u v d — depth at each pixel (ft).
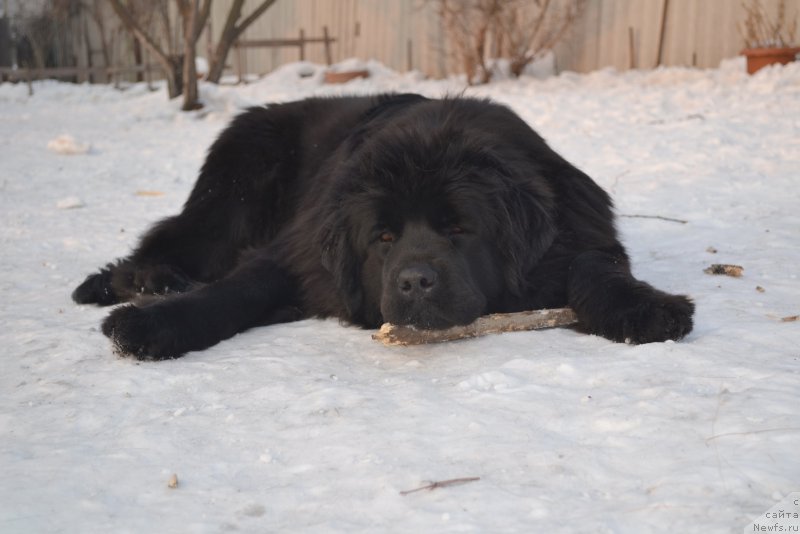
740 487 8.68
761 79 48.62
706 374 11.91
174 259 20.84
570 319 15.02
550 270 15.49
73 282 20.92
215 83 67.82
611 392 11.52
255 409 11.95
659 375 11.98
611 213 16.94
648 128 40.75
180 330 14.80
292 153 21.27
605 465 9.52
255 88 73.26
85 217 29.73
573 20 63.10
